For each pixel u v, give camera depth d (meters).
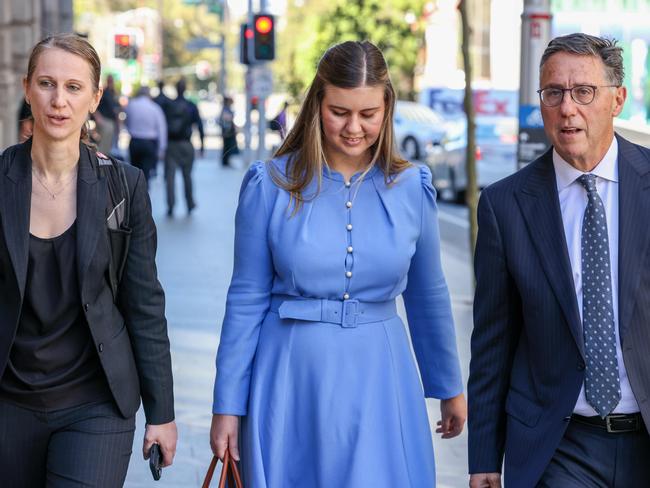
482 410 4.63
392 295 4.78
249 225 4.81
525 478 4.40
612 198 4.41
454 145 27.89
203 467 7.30
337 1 50.62
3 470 4.48
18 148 4.47
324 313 4.70
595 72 4.34
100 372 4.48
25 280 4.32
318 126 4.75
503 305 4.59
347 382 4.67
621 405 4.30
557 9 18.06
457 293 14.32
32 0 23.14
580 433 4.38
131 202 4.50
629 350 4.27
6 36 22.94
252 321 4.82
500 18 45.81
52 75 4.35
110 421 4.46
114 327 4.49
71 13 20.03
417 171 4.88
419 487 4.73
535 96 11.35
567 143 4.37
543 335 4.41
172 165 22.56
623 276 4.30
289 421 4.70
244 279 4.83
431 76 51.25
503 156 27.16
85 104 4.41
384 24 50.31
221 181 33.41
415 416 4.77
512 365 4.63
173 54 112.81
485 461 4.62
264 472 4.66
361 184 4.79
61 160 4.42
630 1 17.66
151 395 4.66
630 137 10.73
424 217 4.87
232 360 4.80
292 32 64.12
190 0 60.28
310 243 4.70
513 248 4.48
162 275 14.87
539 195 4.48
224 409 4.77
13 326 4.32
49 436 4.46
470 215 13.45
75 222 4.38
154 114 22.41
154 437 4.69
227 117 41.59
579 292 4.37
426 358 5.03
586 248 4.38
